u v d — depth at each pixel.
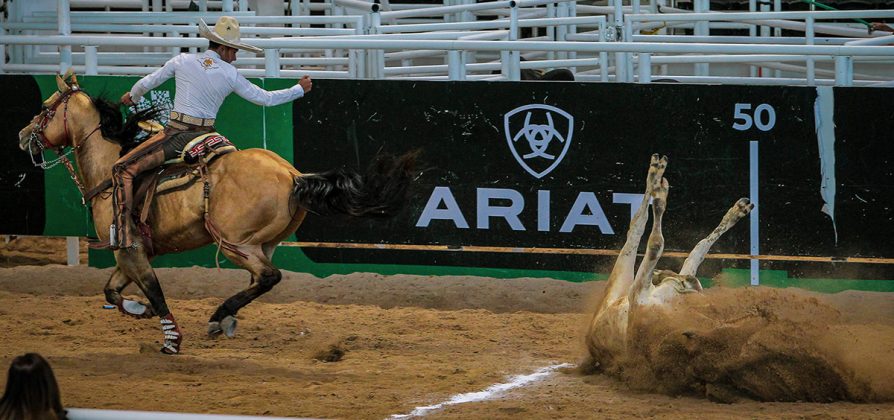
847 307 20.52
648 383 13.69
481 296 21.05
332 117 22.34
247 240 16.38
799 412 12.41
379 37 24.08
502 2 27.89
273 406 13.14
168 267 22.89
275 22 26.83
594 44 21.30
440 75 31.72
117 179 16.33
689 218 21.80
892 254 21.58
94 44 22.70
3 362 15.76
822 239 21.66
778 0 34.06
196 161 16.45
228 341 17.67
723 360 12.95
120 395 13.71
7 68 28.16
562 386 14.26
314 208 16.38
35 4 33.78
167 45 22.89
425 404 13.28
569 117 21.83
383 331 18.56
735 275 21.78
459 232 22.19
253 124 22.50
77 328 18.50
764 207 21.70
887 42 25.72
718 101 21.64
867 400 12.95
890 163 21.50
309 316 19.77
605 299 14.62
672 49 21.19
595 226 21.95
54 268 22.83
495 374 15.11
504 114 21.94
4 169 23.05
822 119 21.53
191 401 13.40
